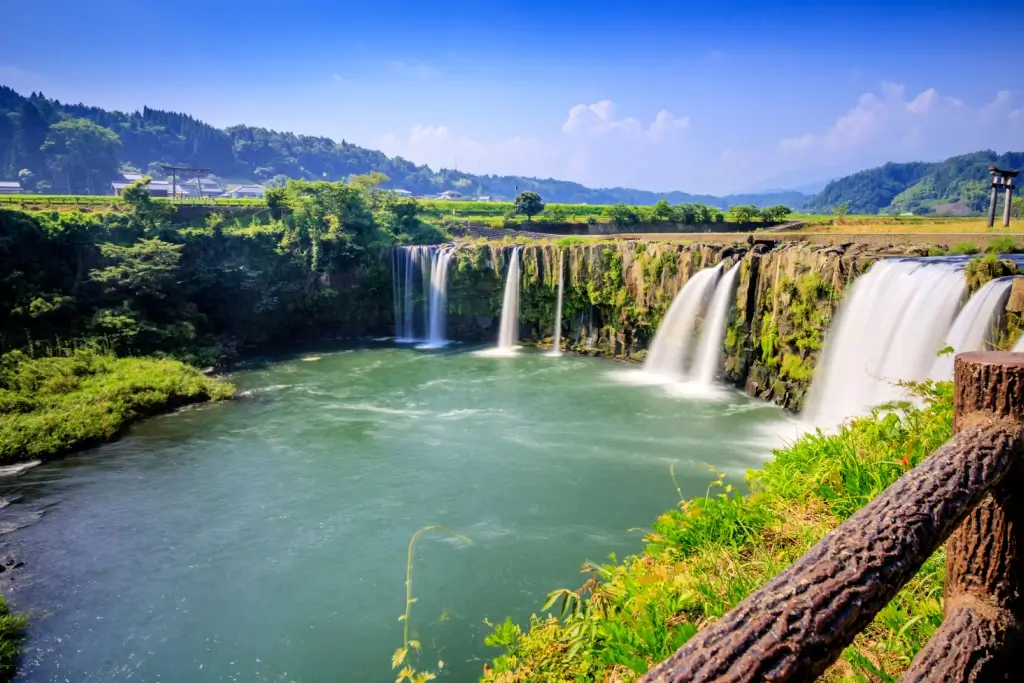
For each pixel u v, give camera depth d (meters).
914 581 6.13
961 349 20.23
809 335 29.23
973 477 2.85
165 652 14.95
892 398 23.05
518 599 16.06
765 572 7.33
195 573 18.00
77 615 16.30
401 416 31.25
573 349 46.56
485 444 26.97
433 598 16.33
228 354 45.59
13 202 58.69
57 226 44.12
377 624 15.50
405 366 42.53
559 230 75.25
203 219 55.34
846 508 8.37
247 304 50.19
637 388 35.25
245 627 15.67
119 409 30.69
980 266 20.91
